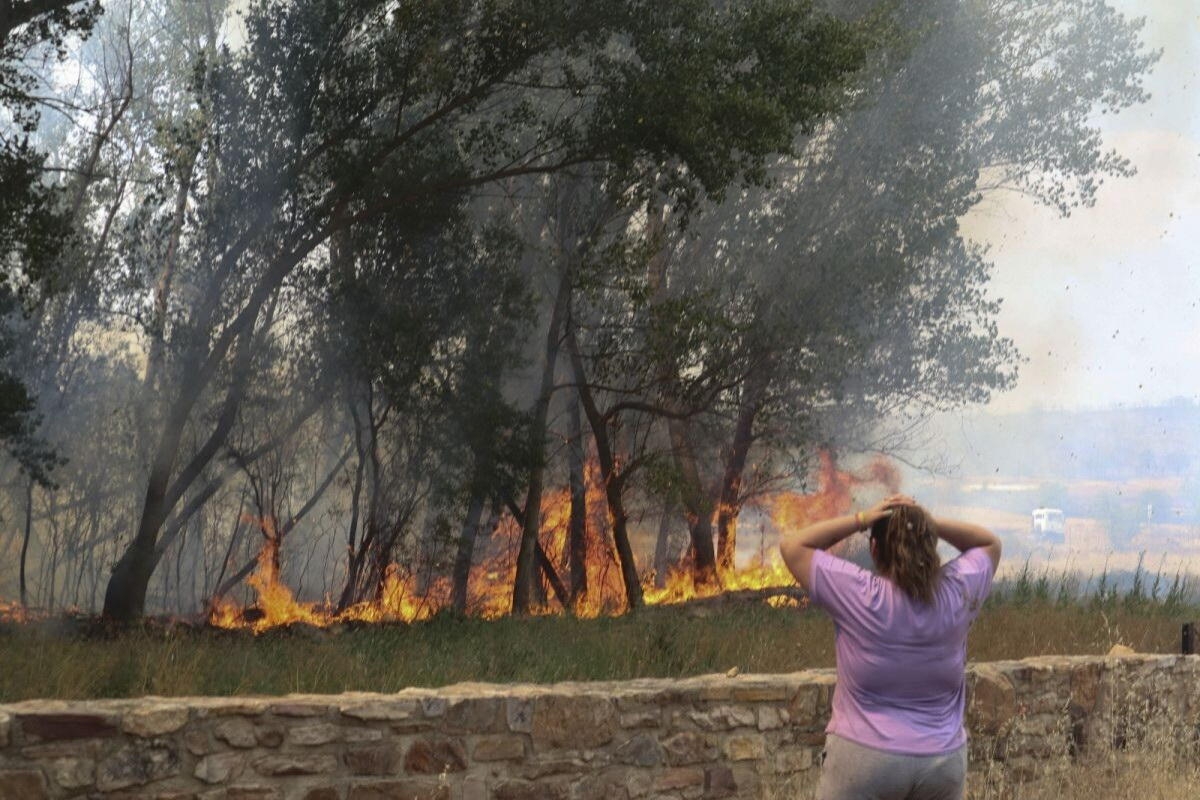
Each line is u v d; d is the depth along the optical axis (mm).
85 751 5543
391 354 21609
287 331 22531
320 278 22094
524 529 23312
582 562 25953
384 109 22219
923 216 25422
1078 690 8148
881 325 25641
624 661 10117
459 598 23031
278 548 23031
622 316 24734
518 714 6422
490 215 24922
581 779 6531
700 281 25109
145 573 19406
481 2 20047
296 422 22781
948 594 4281
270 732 5902
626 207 23266
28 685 8227
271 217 21000
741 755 6977
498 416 22094
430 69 20094
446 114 21328
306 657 9852
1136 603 17328
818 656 10836
